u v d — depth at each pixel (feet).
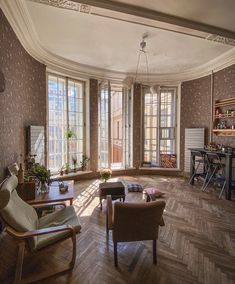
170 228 9.35
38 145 13.39
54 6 8.43
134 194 13.97
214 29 10.41
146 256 7.31
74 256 6.50
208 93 17.06
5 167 8.97
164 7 8.71
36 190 9.07
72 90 17.54
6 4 8.34
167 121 20.22
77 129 18.08
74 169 17.51
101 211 11.15
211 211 11.29
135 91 19.80
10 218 5.82
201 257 7.27
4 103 8.83
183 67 17.25
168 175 19.90
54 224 7.28
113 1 8.32
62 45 12.90
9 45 9.42
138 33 11.21
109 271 6.52
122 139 20.30
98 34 11.40
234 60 14.30
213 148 15.52
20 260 5.70
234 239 8.47
